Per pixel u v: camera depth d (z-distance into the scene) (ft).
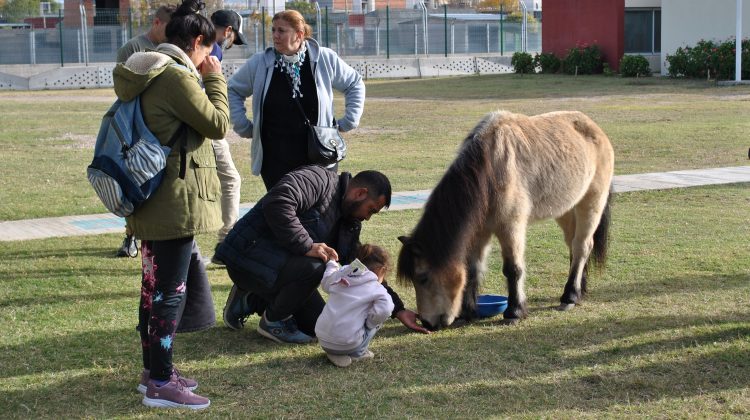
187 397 13.32
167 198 12.66
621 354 15.56
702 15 94.32
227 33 20.90
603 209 19.99
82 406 13.46
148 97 12.60
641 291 19.93
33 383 14.39
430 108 72.08
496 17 140.26
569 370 14.80
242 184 37.63
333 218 15.80
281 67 17.51
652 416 12.77
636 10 106.63
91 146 51.52
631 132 52.31
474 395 13.75
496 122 17.56
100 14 115.96
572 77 103.65
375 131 57.26
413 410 13.16
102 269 22.58
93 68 107.55
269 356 15.80
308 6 140.26
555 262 23.11
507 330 17.19
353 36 124.16
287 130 17.58
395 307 17.07
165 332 13.17
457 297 16.52
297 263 15.30
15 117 68.54
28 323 17.72
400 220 28.76
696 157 42.73
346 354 15.20
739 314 17.80
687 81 90.89
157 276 13.06
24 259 23.67
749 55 87.35
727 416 12.73
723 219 28.07
